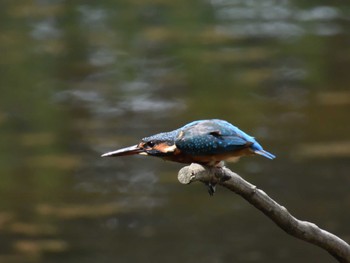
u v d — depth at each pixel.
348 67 18.30
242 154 5.36
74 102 16.75
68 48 20.25
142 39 20.73
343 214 11.97
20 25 22.23
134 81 17.81
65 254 11.30
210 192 5.25
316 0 23.48
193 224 11.98
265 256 11.05
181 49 19.95
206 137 5.28
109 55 19.67
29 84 17.98
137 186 13.22
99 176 13.59
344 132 14.83
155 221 12.15
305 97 16.67
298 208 12.19
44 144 14.83
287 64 18.61
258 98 16.70
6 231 11.99
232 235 11.67
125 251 11.30
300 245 11.34
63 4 23.94
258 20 21.97
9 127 15.66
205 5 23.34
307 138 14.64
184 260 10.99
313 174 13.27
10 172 13.85
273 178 13.21
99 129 15.29
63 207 12.65
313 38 20.41
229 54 19.41
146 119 15.65
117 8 23.47
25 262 11.14
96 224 12.14
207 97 16.67
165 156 5.42
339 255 5.44
